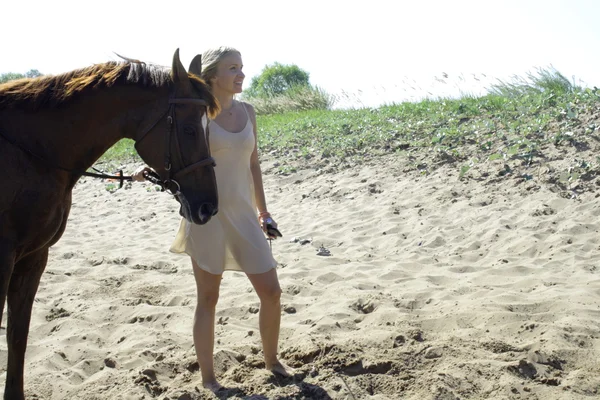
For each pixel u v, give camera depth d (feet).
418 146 34.47
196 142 11.18
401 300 17.33
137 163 44.75
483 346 13.62
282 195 32.60
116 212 33.42
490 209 24.91
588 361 12.73
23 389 12.31
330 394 11.73
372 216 26.91
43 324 17.48
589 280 17.85
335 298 18.10
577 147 28.04
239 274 21.39
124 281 21.26
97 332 16.49
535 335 14.19
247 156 12.21
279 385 12.40
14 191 10.95
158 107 11.30
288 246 24.52
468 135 33.47
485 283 18.65
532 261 20.06
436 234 23.45
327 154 37.40
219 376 13.28
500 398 11.37
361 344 14.10
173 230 28.94
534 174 26.91
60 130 11.42
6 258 10.79
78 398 12.80
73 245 27.02
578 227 21.71
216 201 11.25
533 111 34.47
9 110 11.41
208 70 12.16
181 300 18.98
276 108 63.82
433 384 11.77
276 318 12.55
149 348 15.06
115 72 11.60
